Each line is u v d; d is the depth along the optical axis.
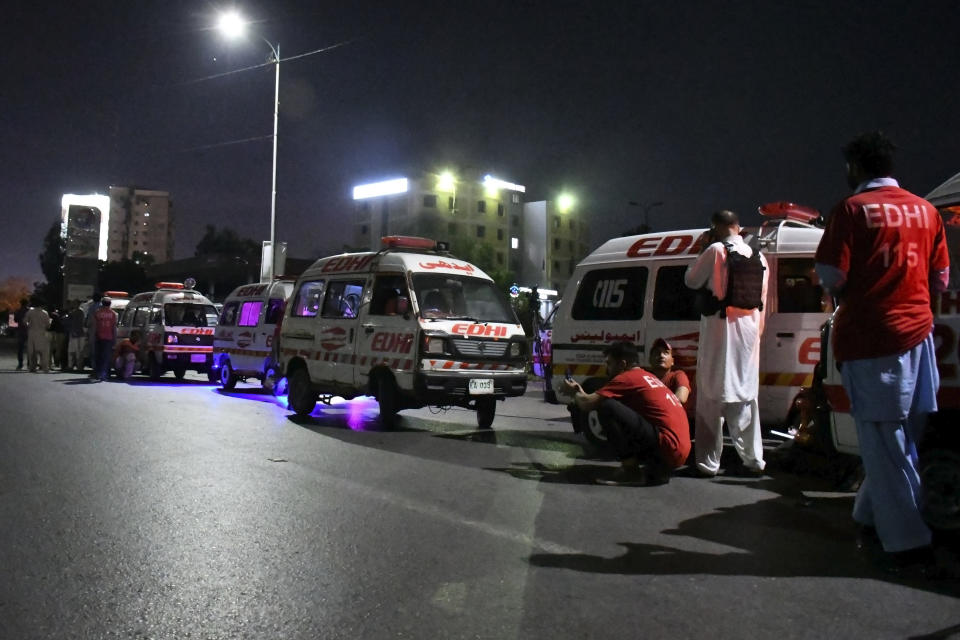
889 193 4.16
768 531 4.99
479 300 10.25
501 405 13.48
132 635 3.30
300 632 3.34
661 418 6.46
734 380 6.64
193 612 3.55
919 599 3.76
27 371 20.44
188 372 22.44
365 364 9.86
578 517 5.30
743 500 5.88
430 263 10.09
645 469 6.61
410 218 87.25
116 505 5.48
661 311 8.21
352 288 10.52
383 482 6.36
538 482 6.46
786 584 3.96
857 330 4.09
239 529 4.90
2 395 13.34
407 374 9.30
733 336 6.64
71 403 12.11
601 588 3.89
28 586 3.87
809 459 6.82
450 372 9.35
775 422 7.54
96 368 17.95
